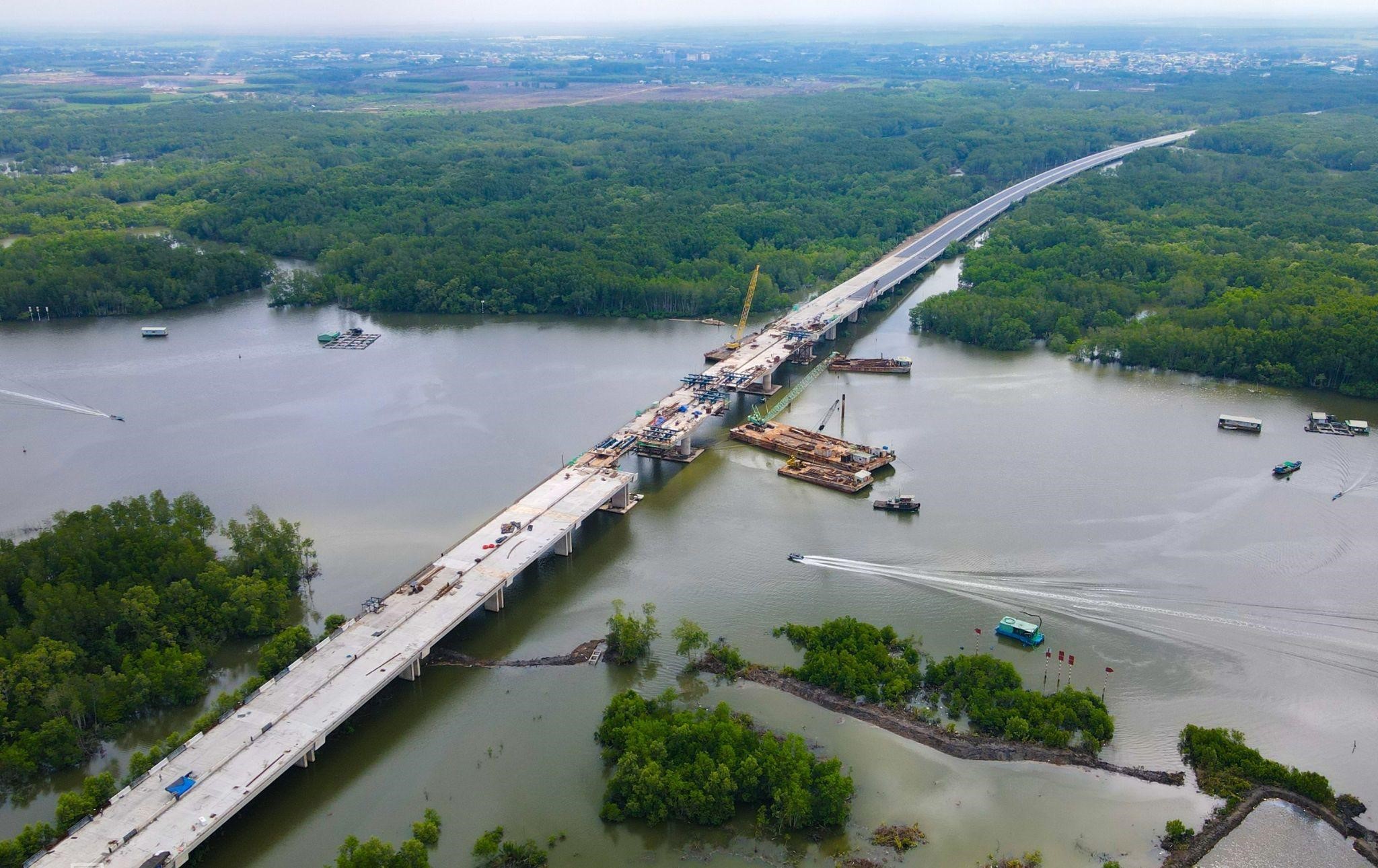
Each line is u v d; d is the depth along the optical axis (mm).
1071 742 191625
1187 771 185125
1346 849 167750
